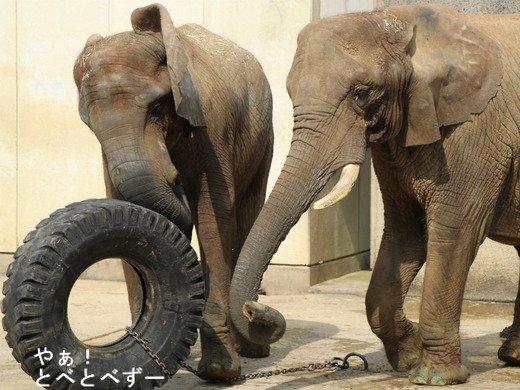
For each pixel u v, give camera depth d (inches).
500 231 267.4
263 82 302.0
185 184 263.6
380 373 271.0
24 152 475.8
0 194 480.4
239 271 217.3
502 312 386.9
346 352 304.8
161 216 222.8
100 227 211.5
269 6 424.5
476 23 257.9
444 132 244.5
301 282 431.2
